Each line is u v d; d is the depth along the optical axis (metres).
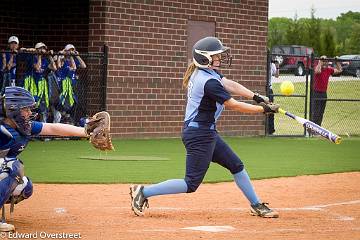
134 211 22.97
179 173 33.66
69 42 51.44
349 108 80.00
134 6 49.97
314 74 56.12
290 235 20.44
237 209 24.86
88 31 50.28
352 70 86.44
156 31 51.09
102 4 48.91
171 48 51.91
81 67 47.34
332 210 25.05
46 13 51.81
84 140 48.66
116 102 49.59
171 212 24.02
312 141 53.34
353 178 33.88
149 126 51.34
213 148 22.97
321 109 56.62
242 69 55.47
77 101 48.06
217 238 19.75
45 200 26.02
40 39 51.94
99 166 35.81
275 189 30.03
